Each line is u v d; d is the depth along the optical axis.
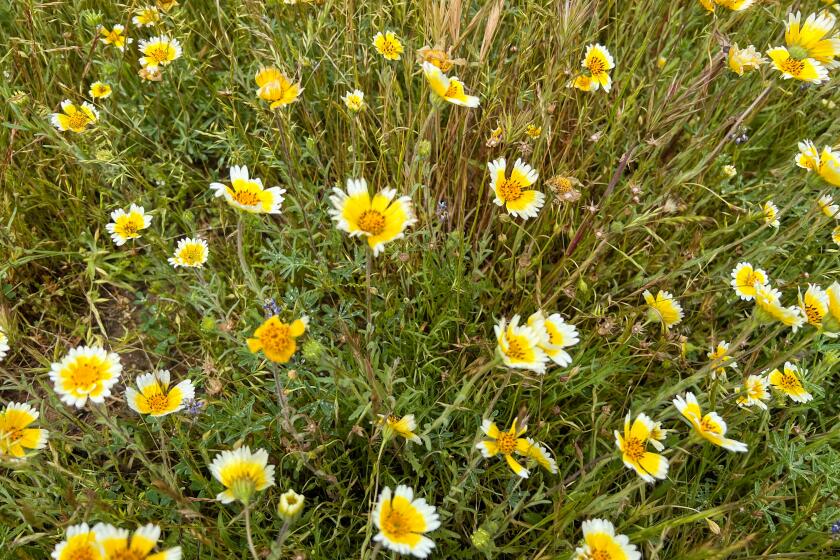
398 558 0.40
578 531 0.42
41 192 0.55
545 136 0.51
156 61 0.56
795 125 0.63
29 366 0.49
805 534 0.43
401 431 0.38
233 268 0.53
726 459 0.46
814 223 0.53
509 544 0.40
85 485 0.40
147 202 0.54
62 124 0.50
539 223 0.53
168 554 0.32
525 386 0.44
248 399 0.45
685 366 0.47
